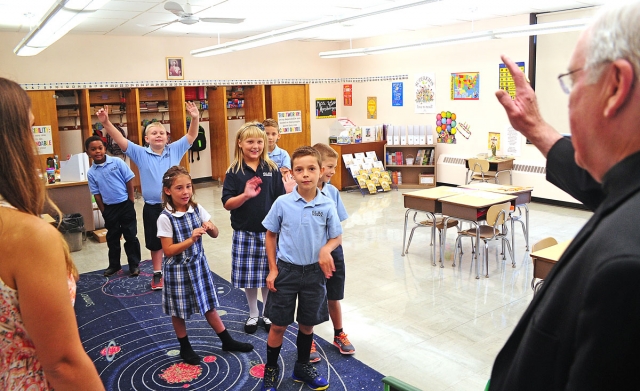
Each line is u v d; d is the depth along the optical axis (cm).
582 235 77
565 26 652
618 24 72
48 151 909
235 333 398
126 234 542
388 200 944
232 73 1088
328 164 363
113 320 430
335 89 1238
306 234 300
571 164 116
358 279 523
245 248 379
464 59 971
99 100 990
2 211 100
